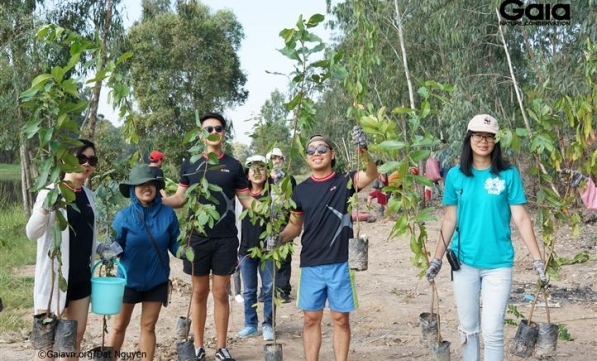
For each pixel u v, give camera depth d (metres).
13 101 16.72
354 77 4.87
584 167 4.93
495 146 4.28
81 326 4.36
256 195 6.45
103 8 19.89
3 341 6.40
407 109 4.00
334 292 4.64
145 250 4.74
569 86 14.37
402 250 12.62
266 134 4.73
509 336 6.30
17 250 11.99
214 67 40.16
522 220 4.29
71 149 4.22
